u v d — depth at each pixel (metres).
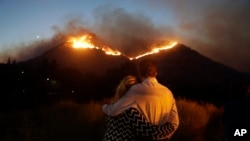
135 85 4.01
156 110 3.90
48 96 26.88
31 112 12.48
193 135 10.87
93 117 10.95
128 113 3.80
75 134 9.73
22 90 27.83
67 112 12.23
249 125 5.61
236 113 5.68
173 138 10.27
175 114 3.99
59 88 34.00
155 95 3.92
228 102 5.86
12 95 24.33
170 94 4.07
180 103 14.74
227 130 5.81
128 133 3.82
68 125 10.02
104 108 3.96
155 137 3.77
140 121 3.76
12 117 11.33
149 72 4.05
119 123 3.84
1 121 10.61
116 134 3.84
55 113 11.62
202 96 32.16
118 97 4.07
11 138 9.05
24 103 23.17
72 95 29.38
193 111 13.19
